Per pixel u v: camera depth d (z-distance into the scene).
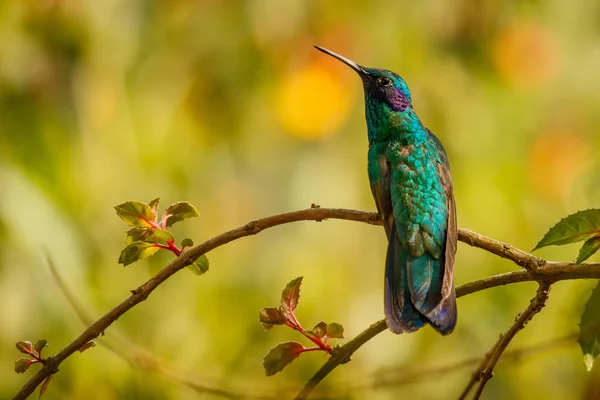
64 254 9.73
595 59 11.82
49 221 9.77
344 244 10.80
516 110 11.59
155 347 10.20
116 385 9.48
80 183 10.43
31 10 10.69
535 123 11.58
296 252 10.80
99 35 10.98
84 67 10.88
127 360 8.07
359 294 10.64
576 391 9.62
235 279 10.76
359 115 11.30
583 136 11.55
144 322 10.38
